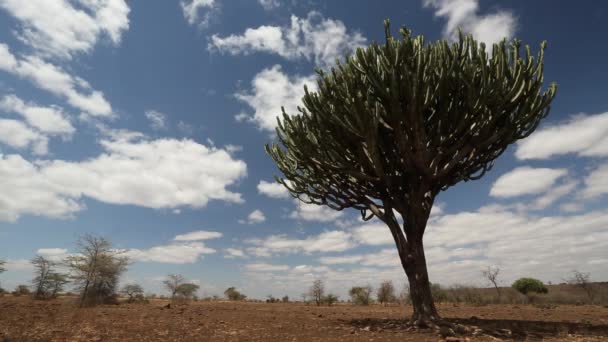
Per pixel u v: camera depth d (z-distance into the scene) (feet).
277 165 37.70
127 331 25.43
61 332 23.80
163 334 24.49
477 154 29.27
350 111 26.45
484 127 27.45
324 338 23.34
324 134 29.73
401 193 31.27
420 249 29.30
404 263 29.48
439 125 27.58
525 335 23.32
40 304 50.19
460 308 55.98
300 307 62.03
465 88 26.61
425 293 28.12
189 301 78.74
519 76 26.14
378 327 28.43
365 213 35.12
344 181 33.63
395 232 30.78
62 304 53.57
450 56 27.76
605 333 24.08
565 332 24.13
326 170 31.86
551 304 64.39
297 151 33.58
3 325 26.25
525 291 82.33
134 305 59.11
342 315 42.22
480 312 46.21
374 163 28.04
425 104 26.32
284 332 26.30
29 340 20.31
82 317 34.09
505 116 28.19
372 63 26.78
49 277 64.54
